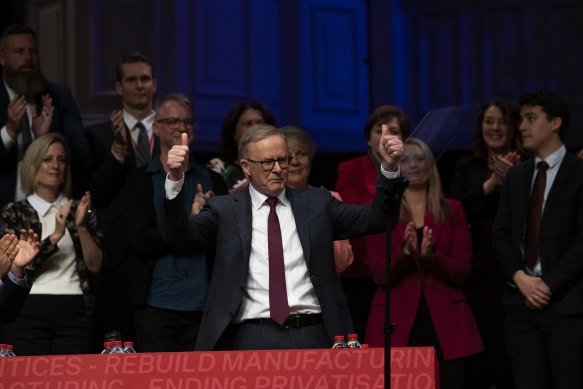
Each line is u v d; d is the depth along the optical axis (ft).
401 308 36.78
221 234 30.60
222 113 58.39
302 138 38.06
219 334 29.63
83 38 57.82
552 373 37.14
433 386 23.91
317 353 24.29
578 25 60.08
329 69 61.11
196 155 52.29
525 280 37.47
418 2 62.28
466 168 44.65
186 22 58.13
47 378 24.49
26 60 43.01
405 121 41.16
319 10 61.31
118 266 39.37
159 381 24.39
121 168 40.81
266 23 60.23
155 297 35.45
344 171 41.91
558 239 37.76
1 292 29.86
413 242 36.40
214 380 24.32
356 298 40.57
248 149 30.63
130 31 57.88
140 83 43.32
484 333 40.75
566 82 59.93
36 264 36.68
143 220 36.11
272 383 24.26
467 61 61.36
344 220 30.86
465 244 38.11
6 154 41.16
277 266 30.09
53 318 37.45
